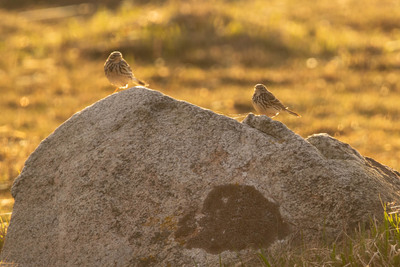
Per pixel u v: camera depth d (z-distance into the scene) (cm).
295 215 1031
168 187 1062
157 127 1114
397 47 4581
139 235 1046
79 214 1085
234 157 1071
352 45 4541
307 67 4138
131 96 1157
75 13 6225
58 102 3475
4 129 2939
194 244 1027
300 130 2752
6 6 6744
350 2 5991
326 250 976
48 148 1185
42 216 1129
